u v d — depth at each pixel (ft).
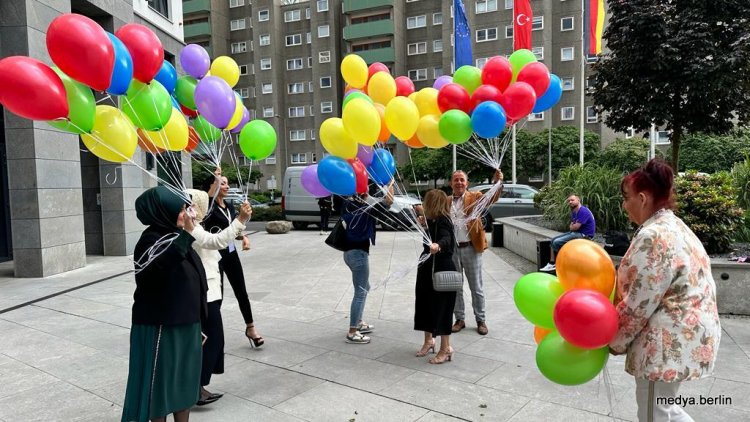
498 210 51.03
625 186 7.22
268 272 29.48
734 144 80.69
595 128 104.01
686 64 24.40
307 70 139.54
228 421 10.66
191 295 9.19
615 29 26.55
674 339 6.41
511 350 14.78
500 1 108.47
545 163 96.48
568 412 10.71
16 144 27.55
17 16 26.94
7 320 19.10
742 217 21.18
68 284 26.07
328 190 14.33
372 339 16.16
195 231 9.32
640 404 7.02
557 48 105.70
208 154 14.26
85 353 15.24
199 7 141.90
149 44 10.28
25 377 13.37
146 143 12.00
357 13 128.88
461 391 11.91
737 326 16.43
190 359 9.25
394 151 119.24
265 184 142.20
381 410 11.01
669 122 27.02
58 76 8.87
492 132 13.34
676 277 6.46
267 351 15.12
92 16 34.94
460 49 58.13
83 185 37.93
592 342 6.68
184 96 13.24
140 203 8.93
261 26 139.44
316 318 18.92
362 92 15.49
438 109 15.31
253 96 146.72
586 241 7.68
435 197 14.02
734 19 24.35
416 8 126.21
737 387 11.62
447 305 13.65
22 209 27.84
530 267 28.99
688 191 21.15
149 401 8.77
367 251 15.71
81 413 11.24
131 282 26.84
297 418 10.74
